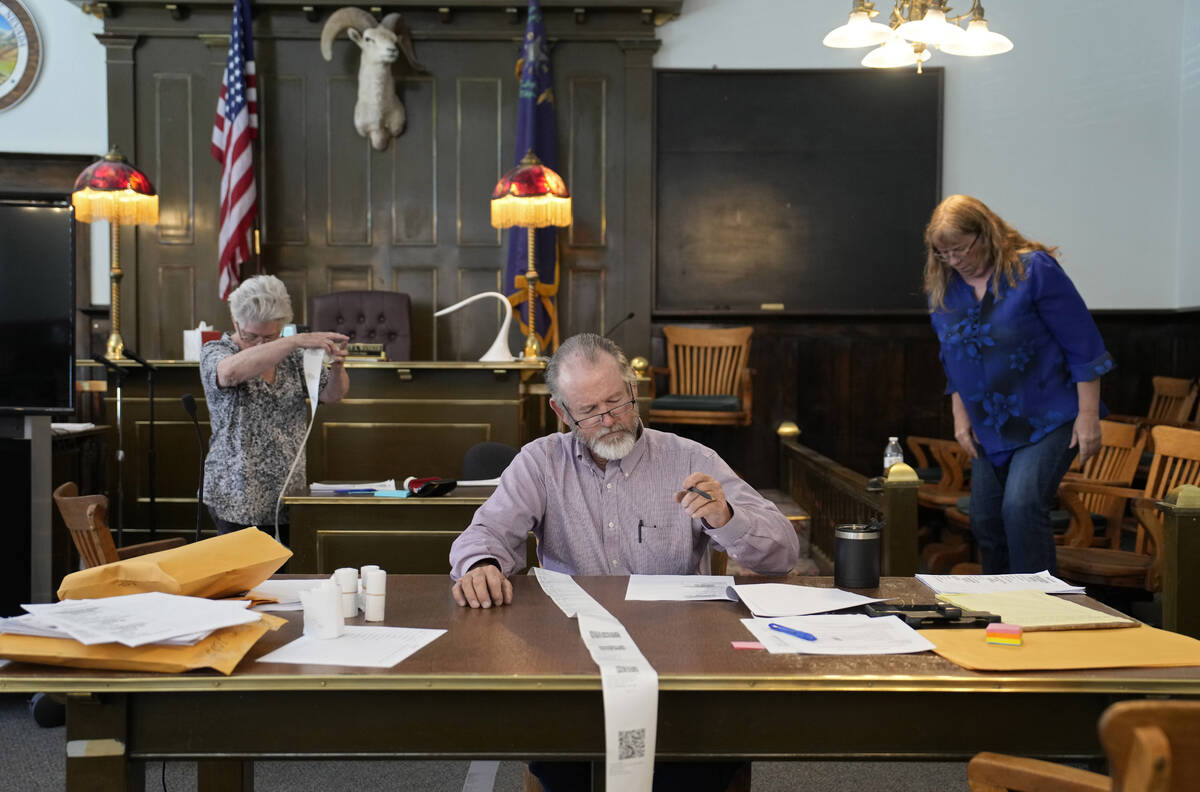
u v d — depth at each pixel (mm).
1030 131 7250
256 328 3312
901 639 1502
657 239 7285
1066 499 4266
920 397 7383
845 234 7262
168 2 6938
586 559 2158
